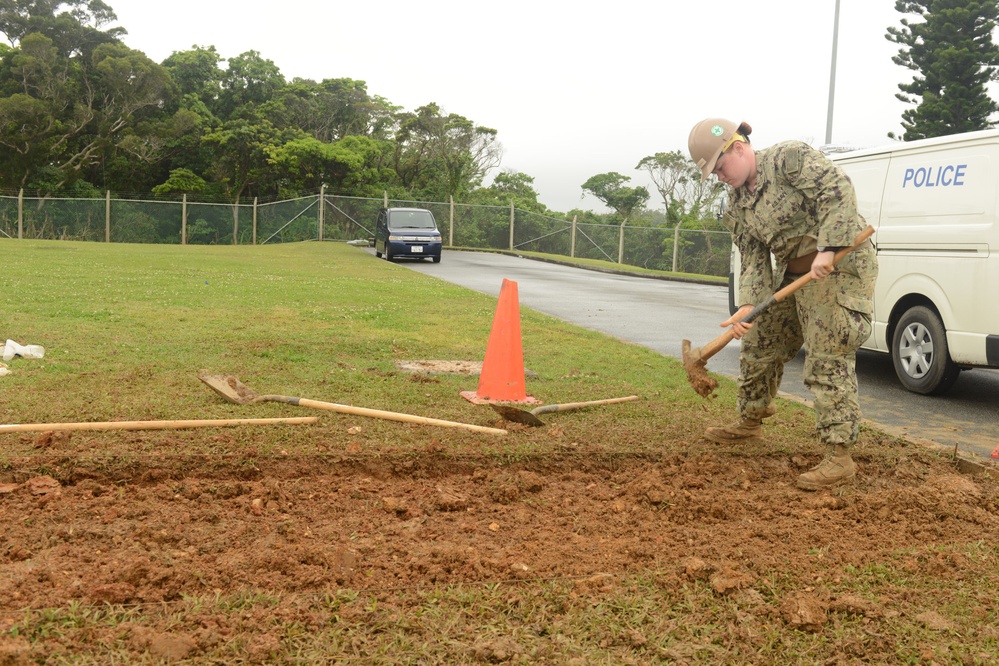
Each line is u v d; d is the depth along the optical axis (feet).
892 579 10.75
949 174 24.81
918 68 120.57
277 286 48.44
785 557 11.34
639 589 10.18
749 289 15.74
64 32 165.17
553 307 46.60
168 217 123.54
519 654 8.56
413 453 15.26
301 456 14.93
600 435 17.26
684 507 13.28
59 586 9.73
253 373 22.54
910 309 25.85
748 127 15.11
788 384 25.96
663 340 34.63
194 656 8.34
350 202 124.26
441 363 25.81
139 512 12.30
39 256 67.21
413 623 9.09
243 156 160.56
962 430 20.67
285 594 9.69
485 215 126.52
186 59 184.96
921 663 8.71
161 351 25.25
